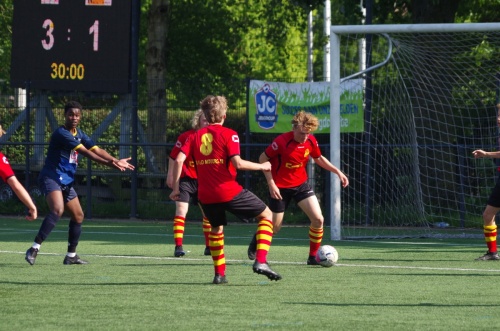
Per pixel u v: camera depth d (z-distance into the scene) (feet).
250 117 192.85
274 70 395.34
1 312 67.00
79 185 214.90
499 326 60.70
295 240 146.10
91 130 220.23
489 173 180.45
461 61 176.35
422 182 180.55
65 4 214.69
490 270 98.12
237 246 132.57
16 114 219.00
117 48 211.82
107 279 88.63
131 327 60.29
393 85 182.50
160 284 84.33
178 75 302.45
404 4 226.79
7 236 152.15
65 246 131.85
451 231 168.96
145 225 184.96
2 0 336.70
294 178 102.22
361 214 180.86
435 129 181.57
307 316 65.00
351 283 85.46
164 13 249.96
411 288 81.71
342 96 184.03
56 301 72.79
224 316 65.00
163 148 205.05
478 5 239.71
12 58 217.36
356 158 186.80
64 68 214.28
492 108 179.93
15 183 69.31
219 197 80.18
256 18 307.99
